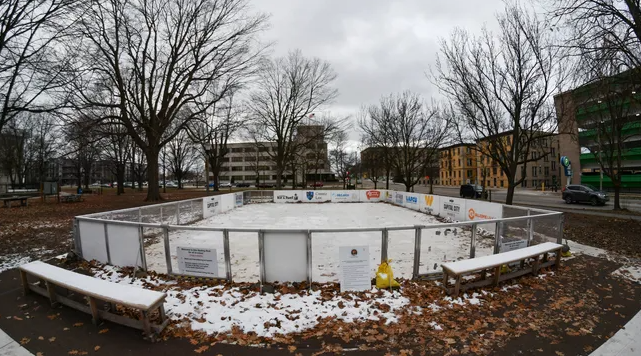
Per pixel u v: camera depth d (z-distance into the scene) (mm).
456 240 6457
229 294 4867
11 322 4082
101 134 18422
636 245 8453
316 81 31781
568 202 23250
